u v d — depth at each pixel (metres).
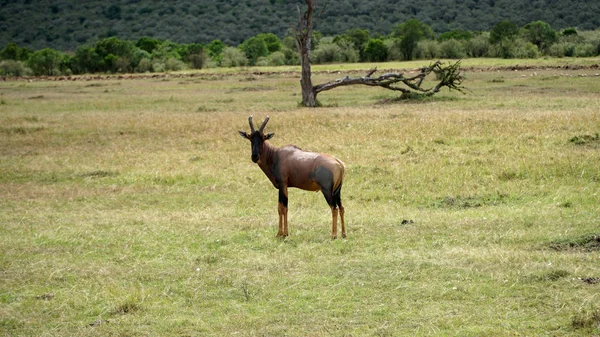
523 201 49.03
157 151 74.56
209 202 52.75
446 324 27.75
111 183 60.31
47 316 29.64
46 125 94.62
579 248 37.25
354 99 125.19
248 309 30.06
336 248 38.66
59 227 44.69
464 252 36.56
